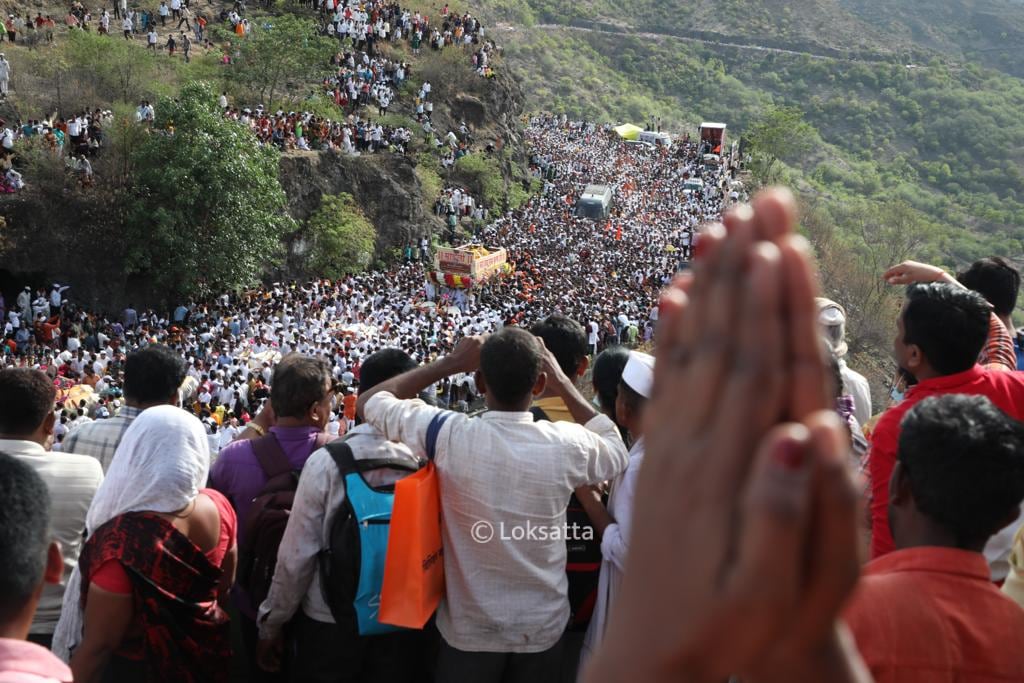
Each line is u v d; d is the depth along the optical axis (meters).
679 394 0.93
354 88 49.03
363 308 34.28
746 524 0.85
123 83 38.44
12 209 31.42
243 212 32.88
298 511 3.98
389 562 3.60
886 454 3.37
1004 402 3.72
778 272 0.82
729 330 0.86
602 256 47.00
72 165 32.62
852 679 0.98
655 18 171.50
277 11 51.94
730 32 169.00
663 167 70.38
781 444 0.82
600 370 4.71
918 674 2.35
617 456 3.96
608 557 4.00
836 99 149.75
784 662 0.94
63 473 4.46
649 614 0.96
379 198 43.72
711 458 0.88
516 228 51.19
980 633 2.39
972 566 2.50
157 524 3.77
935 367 3.78
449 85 56.16
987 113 146.00
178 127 32.34
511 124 61.03
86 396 21.36
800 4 178.62
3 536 2.16
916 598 2.42
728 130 144.12
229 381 22.97
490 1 142.12
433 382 4.00
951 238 90.56
